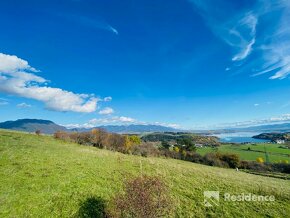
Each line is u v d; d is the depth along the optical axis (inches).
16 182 784.3
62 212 690.2
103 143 2792.8
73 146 1973.4
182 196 970.7
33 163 1010.7
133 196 586.6
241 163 3570.4
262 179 1830.7
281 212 947.3
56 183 849.5
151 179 617.6
